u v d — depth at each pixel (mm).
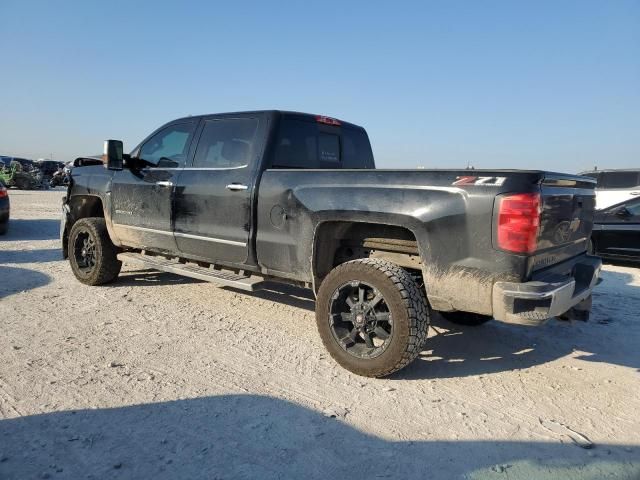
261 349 4117
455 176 3270
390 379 3613
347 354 3654
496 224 3064
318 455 2611
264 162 4332
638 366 3996
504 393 3443
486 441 2799
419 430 2898
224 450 2621
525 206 2996
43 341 4105
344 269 3623
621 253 8789
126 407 3037
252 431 2818
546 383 3629
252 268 4434
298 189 3957
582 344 4492
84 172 6195
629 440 2857
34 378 3391
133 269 7004
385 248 3914
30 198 21906
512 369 3879
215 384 3408
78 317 4781
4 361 3662
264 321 4871
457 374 3756
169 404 3096
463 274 3219
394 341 3404
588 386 3594
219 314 5047
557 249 3496
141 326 4586
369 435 2824
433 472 2494
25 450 2557
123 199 5504
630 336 4730
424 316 3422
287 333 4539
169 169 5078
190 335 4395
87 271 6039
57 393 3182
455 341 4523
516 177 3049
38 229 11750
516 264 3047
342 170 3799
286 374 3625
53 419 2867
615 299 6164
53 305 5152
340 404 3182
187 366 3705
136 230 5410
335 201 3723
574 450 2732
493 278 3119
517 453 2686
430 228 3307
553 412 3180
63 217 6547
